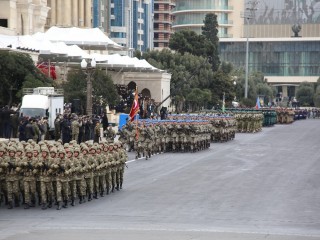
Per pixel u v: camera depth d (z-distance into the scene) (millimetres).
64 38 142375
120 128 99750
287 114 189375
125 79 177000
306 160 86875
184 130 96312
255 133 143250
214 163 82062
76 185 51781
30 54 113625
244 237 41156
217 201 54250
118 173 59125
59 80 135625
